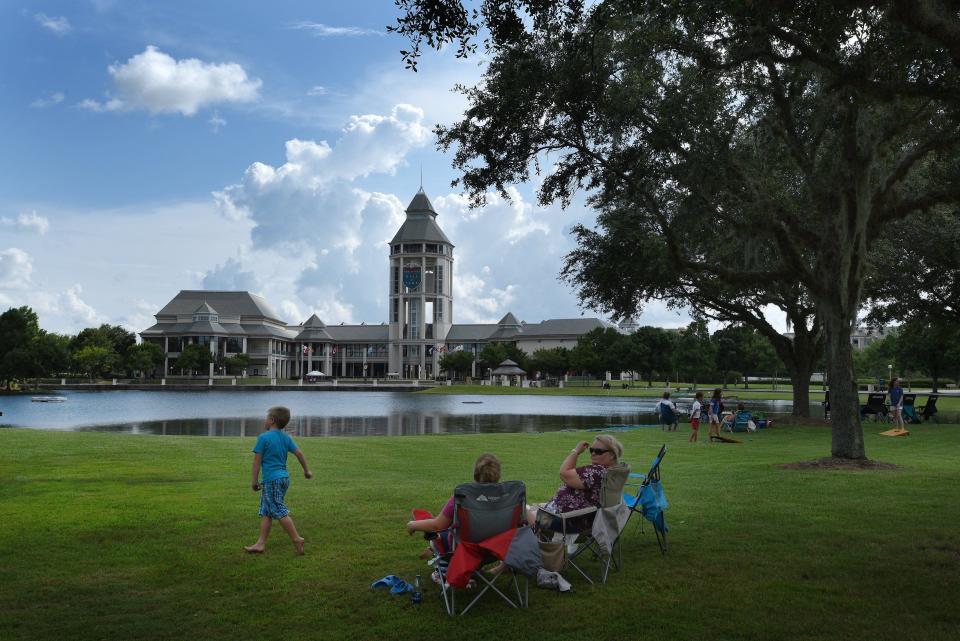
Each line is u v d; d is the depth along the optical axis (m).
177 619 6.04
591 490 7.23
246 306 164.00
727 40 12.11
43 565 7.57
